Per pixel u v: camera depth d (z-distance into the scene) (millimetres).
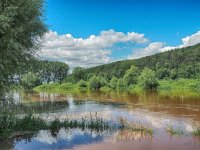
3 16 21984
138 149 23203
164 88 116750
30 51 26859
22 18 24797
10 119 27203
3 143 24766
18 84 26109
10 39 22828
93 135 27469
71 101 64250
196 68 140625
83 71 184125
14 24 24250
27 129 28562
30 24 25500
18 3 23953
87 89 137000
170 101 59906
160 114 41125
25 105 52906
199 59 168625
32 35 26938
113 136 27188
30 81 27156
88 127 30547
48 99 70812
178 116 39094
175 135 27500
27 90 28641
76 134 27797
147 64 187375
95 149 23203
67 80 190375
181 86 114812
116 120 35500
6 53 23188
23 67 26000
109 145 24312
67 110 46094
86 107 51000
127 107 50531
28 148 23484
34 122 29547
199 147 23625
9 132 26234
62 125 30766
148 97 72188
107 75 176375
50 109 47406
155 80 117500
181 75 140125
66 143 24906
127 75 133250
